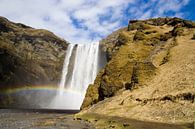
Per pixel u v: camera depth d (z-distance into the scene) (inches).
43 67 6097.4
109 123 1472.7
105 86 2504.9
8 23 5836.6
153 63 2268.7
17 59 5442.9
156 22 3292.3
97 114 1947.6
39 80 5954.7
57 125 1555.1
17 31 5940.0
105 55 5693.9
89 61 5920.3
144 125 1280.8
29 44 6023.6
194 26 2605.8
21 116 2455.7
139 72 2139.5
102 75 2711.6
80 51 6117.1
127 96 2033.7
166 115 1478.8
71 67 6127.0
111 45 5674.2
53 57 6279.5
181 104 1504.7
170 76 1909.4
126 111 1771.7
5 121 1829.5
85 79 5861.2
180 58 2097.7
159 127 1206.3
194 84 1637.6
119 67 2524.6
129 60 2539.4
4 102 5044.3
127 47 2704.2
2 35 5497.1
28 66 5733.3
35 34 6190.9
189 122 1299.2
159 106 1611.7
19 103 5428.2
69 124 1606.8
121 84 2399.1
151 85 1962.4
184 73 1831.9
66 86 6058.1
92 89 2778.1
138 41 2733.8
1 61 4995.1
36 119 2030.0
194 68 1828.2
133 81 2159.2
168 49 2390.5
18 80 5442.9
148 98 1781.5
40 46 6186.0
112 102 2101.4
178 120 1375.5
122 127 1289.4
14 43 5664.4
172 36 2652.6
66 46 6437.0
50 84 6136.8
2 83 5027.1
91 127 1446.9
